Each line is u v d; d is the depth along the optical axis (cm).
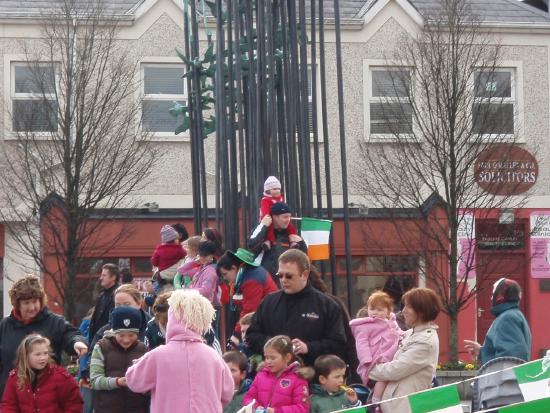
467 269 2953
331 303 1131
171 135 3350
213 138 3325
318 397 1095
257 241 1386
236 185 1566
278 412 1070
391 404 967
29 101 3073
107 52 2964
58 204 2948
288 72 1516
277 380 1084
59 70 2942
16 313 1177
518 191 3338
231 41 1547
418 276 3216
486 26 3472
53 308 3136
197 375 994
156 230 3294
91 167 2958
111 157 2967
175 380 989
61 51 2925
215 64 1636
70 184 2903
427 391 968
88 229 3070
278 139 1570
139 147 3028
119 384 1164
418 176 3062
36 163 2958
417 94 3130
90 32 2961
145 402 1185
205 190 1652
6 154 2997
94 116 2955
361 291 3309
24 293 1164
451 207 2978
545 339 3403
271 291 1316
